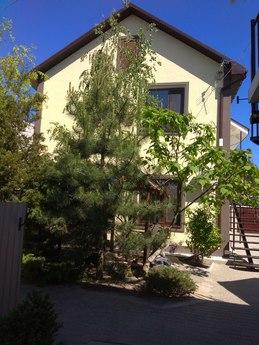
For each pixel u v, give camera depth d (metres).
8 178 10.35
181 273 9.24
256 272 12.67
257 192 11.38
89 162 9.38
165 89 15.35
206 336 6.61
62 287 9.22
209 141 10.72
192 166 10.22
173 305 8.30
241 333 6.84
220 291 9.93
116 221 9.29
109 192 8.89
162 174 10.41
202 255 13.19
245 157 10.34
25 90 12.08
